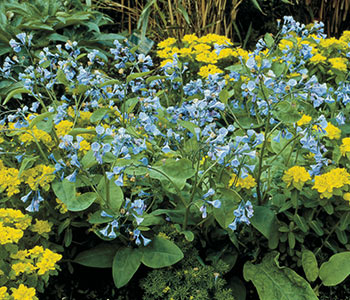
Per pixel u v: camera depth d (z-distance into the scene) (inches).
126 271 84.4
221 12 180.4
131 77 91.9
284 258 91.2
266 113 88.6
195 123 87.3
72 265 93.7
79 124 99.7
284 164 98.4
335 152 90.6
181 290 82.4
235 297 91.6
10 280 76.7
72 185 84.1
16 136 94.4
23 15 173.2
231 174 89.2
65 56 103.6
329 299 90.1
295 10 208.7
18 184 89.8
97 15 187.0
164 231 90.2
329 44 141.7
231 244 94.3
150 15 193.5
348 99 104.7
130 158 80.9
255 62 81.5
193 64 141.3
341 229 87.4
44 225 83.7
